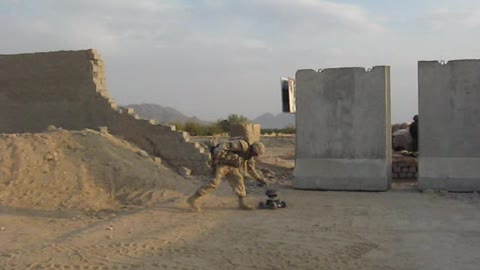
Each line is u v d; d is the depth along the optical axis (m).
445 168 13.00
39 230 8.83
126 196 12.16
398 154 18.48
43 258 6.99
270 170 17.56
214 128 38.75
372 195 12.66
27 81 17.95
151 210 10.38
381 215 9.95
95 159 13.63
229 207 10.91
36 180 12.23
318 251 7.34
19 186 11.87
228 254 7.21
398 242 7.80
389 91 14.03
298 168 14.04
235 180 10.69
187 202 10.48
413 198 12.05
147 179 13.03
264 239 8.04
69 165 13.09
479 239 7.90
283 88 15.66
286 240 7.98
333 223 9.23
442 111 13.16
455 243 7.67
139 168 13.69
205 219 9.58
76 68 17.38
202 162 15.77
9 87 18.16
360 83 13.76
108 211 10.82
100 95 17.06
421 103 13.30
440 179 12.94
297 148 14.28
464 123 13.02
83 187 12.26
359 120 13.73
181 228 8.77
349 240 7.96
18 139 13.95
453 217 9.66
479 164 12.83
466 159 12.98
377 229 8.70
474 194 12.44
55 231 8.79
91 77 17.20
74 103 17.38
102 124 17.00
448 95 13.12
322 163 13.89
